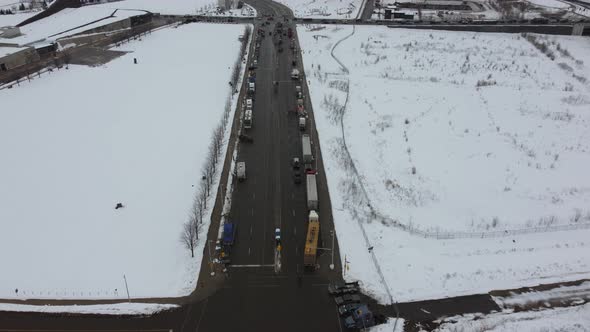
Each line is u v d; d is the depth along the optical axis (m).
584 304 59.94
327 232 72.69
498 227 75.69
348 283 62.62
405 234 73.12
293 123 110.69
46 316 57.84
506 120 116.06
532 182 89.00
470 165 95.00
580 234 74.38
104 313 58.25
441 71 151.75
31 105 120.94
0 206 79.31
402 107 122.62
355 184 85.44
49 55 164.00
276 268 65.69
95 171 90.25
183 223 75.31
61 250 69.31
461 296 61.12
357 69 152.75
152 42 182.62
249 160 94.00
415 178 89.50
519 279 64.19
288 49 173.25
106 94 128.12
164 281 63.62
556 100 127.75
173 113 115.56
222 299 60.50
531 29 194.88
